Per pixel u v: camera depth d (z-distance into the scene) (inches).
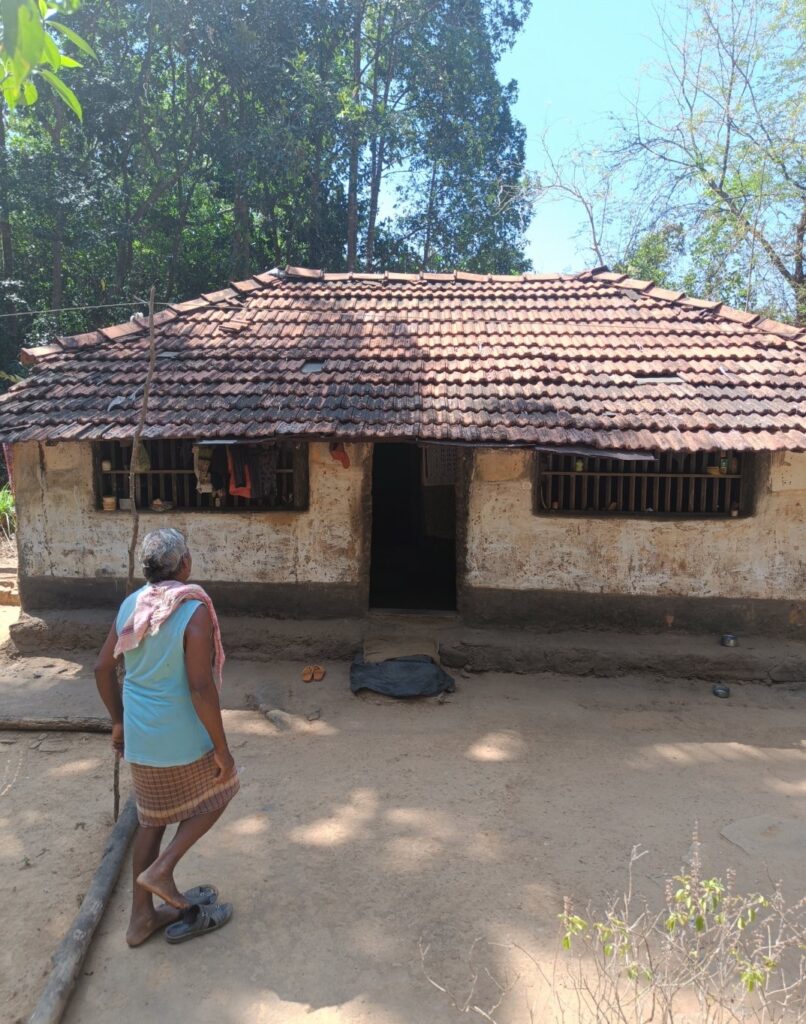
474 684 241.1
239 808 164.2
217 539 261.1
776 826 158.6
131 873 139.8
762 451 226.4
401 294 339.9
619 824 159.0
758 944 102.3
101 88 685.3
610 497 255.9
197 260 880.9
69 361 281.6
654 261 628.4
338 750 195.0
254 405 243.8
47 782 176.6
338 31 800.3
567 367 269.3
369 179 908.0
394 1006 106.6
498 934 122.1
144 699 114.9
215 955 117.0
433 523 374.0
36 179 647.8
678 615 253.3
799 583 249.1
